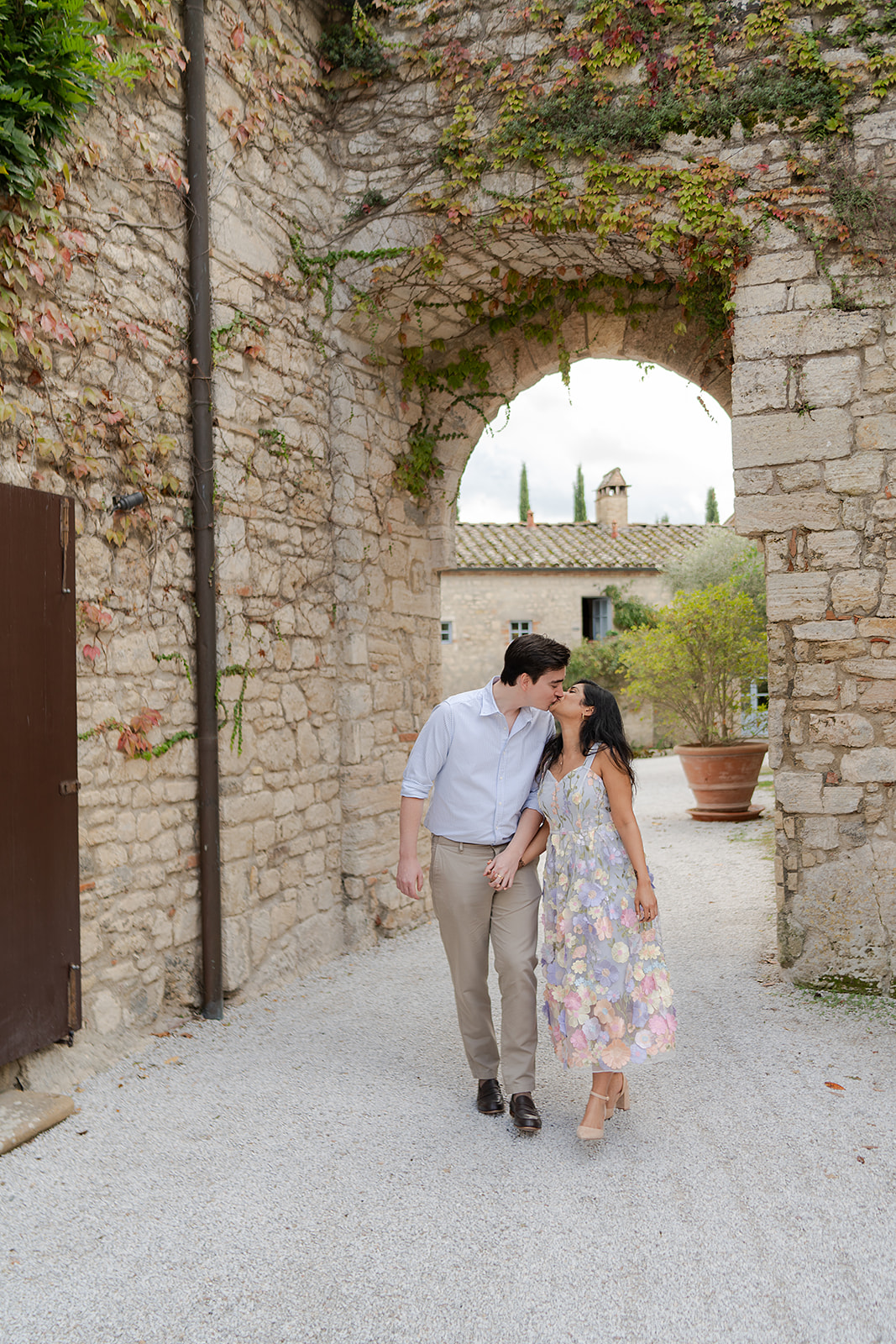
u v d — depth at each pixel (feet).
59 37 10.00
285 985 15.28
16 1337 6.49
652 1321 6.58
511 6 16.20
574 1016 8.99
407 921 19.26
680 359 19.51
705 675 29.58
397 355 19.72
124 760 12.26
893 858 14.05
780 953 14.56
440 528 21.01
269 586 15.49
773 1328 6.51
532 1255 7.37
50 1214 8.13
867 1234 7.64
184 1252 7.50
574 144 15.65
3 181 9.88
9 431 10.36
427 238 16.96
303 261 16.71
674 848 25.16
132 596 12.46
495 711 9.73
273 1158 9.14
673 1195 8.27
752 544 45.47
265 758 15.19
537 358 20.34
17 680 10.19
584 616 61.93
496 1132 9.62
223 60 14.37
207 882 13.69
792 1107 10.12
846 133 14.44
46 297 10.91
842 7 14.55
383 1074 11.32
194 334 13.62
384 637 19.11
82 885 11.47
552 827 9.59
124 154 12.37
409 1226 7.82
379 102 17.30
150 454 12.82
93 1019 11.59
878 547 14.17
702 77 15.08
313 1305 6.81
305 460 16.80
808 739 14.46
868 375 14.26
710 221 14.84
